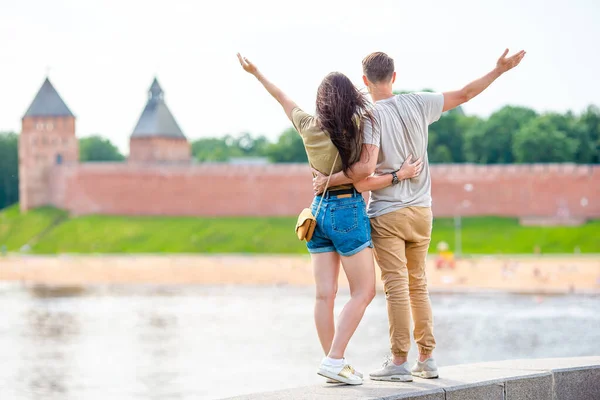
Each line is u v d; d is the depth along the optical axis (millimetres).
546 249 84500
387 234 6438
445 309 45031
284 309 47219
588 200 94312
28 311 47312
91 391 23094
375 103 6496
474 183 98000
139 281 73000
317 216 6328
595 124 127812
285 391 5859
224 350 31016
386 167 6418
